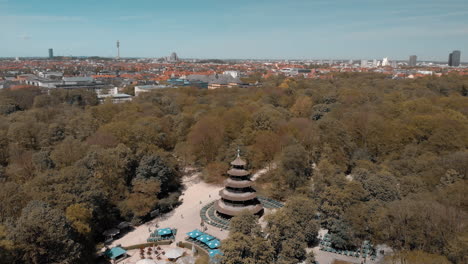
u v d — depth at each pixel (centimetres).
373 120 15088
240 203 10906
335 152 13538
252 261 6819
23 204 8494
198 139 15288
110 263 8650
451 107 18188
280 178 12438
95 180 10019
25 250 6712
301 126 15762
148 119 16550
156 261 8712
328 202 9550
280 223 7619
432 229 7788
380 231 8381
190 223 10869
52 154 12200
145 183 11625
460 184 9281
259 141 14700
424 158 11938
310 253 8000
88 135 15500
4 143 13662
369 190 9888
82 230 8044
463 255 7056
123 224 10600
